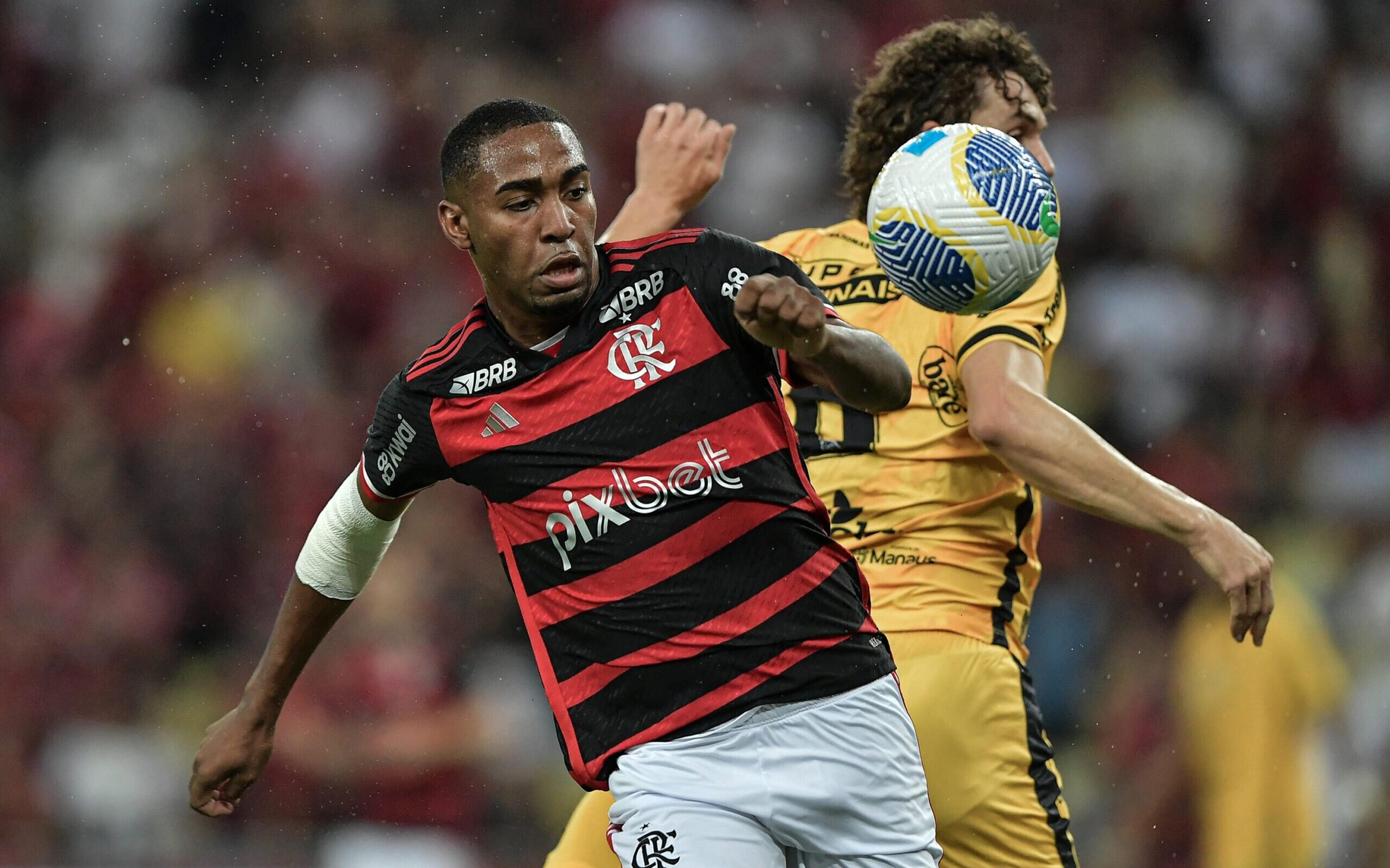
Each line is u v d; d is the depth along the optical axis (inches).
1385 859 1119.6
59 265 1815.9
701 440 454.3
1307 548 1478.8
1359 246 1919.3
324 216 1785.2
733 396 456.8
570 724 470.6
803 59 1962.4
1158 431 1684.3
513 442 462.6
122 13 1972.2
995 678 563.2
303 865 1100.5
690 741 459.8
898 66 598.5
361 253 1747.0
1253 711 1091.3
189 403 1633.9
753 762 458.6
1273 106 1978.3
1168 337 1740.9
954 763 555.5
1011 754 561.9
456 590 1343.5
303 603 524.1
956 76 586.6
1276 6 2014.0
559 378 458.9
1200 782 1118.4
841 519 577.3
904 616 563.5
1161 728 1188.5
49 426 1633.9
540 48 1951.3
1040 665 1339.8
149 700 1439.5
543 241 449.7
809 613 462.0
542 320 460.8
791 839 463.5
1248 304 1802.4
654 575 455.5
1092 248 1836.9
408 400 477.1
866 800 464.1
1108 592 1343.5
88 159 1887.3
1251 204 1905.8
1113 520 517.7
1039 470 522.6
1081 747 1290.6
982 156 465.1
